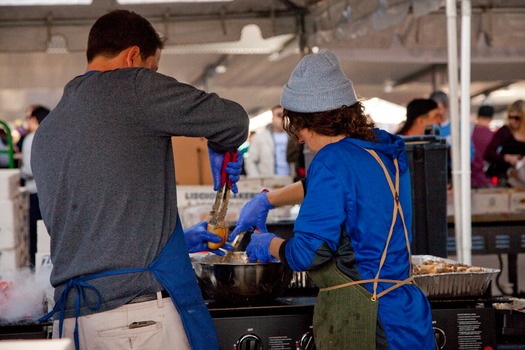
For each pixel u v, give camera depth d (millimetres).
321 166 2297
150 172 2289
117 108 2262
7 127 5086
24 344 1364
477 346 2771
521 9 6691
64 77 10289
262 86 12742
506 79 11938
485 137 7922
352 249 2316
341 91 2367
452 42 4430
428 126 3908
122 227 2248
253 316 2693
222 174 2619
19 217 3838
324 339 2377
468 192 4301
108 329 2242
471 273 2766
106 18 2422
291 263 2338
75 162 2264
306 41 6902
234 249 2852
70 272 2256
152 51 2471
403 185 2428
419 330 2316
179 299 2291
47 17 6410
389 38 7387
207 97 2324
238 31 6746
